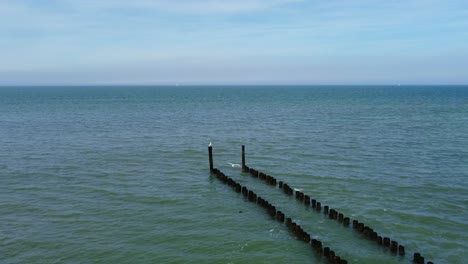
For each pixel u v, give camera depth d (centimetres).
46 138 6050
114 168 4078
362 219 2652
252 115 10206
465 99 17350
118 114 10412
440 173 3812
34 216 2700
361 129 7075
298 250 2216
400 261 2086
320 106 13450
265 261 2098
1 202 2980
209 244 2292
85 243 2292
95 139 5988
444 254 2161
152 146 5400
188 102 16362
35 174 3803
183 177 3769
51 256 2142
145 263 2081
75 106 13488
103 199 3070
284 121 8612
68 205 2923
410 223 2578
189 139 6056
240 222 2620
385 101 16188
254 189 3356
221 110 11962
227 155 4800
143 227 2531
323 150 5022
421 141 5681
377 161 4344
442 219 2642
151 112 11125
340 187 3366
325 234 2417
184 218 2688
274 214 2680
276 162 4359
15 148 5166
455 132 6594
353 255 2147
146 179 3672
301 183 3500
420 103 14625
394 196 3116
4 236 2373
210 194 3231
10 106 13212
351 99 18100
